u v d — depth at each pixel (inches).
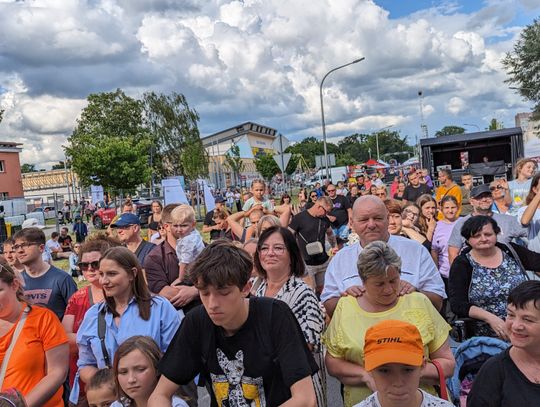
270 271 136.7
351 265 145.2
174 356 96.2
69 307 169.0
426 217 277.4
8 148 2076.8
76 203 1482.5
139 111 2476.6
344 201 449.1
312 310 127.5
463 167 979.9
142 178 1699.1
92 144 1763.0
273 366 90.9
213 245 93.0
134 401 118.5
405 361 84.7
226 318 88.9
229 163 2481.5
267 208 358.6
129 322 138.6
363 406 95.2
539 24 1259.8
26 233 180.1
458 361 131.2
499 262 160.1
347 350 118.5
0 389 126.9
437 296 143.4
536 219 216.2
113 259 137.6
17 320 132.6
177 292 176.2
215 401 96.7
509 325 104.3
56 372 132.4
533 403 98.3
